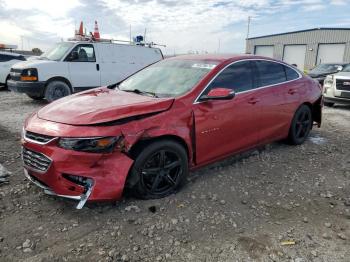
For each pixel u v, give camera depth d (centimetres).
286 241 306
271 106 494
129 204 358
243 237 310
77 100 386
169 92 404
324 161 515
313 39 3769
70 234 307
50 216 334
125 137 325
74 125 319
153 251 288
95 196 313
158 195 371
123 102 366
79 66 1039
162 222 329
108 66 1111
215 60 450
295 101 546
